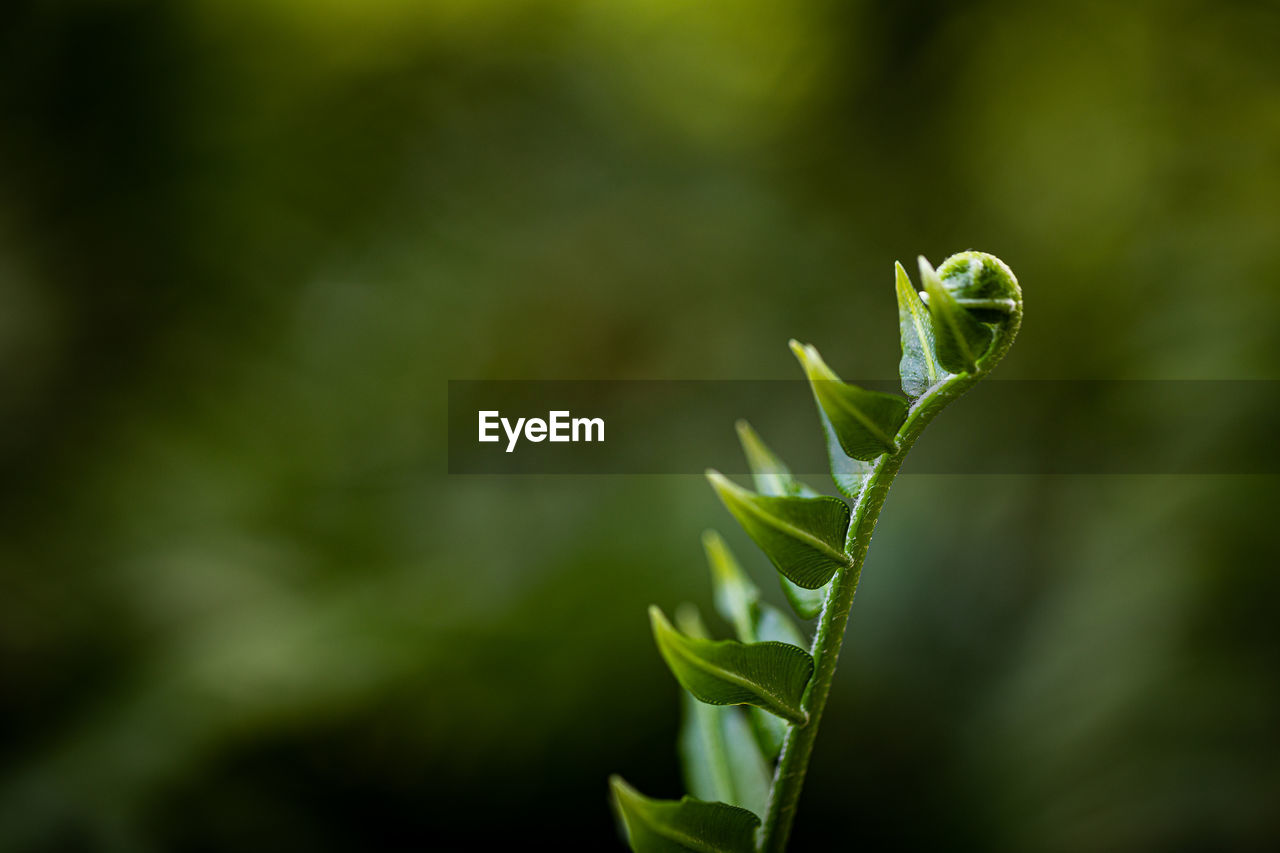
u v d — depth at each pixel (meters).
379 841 1.75
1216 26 2.34
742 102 3.15
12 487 2.21
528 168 3.09
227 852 1.69
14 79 2.26
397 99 2.86
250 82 2.51
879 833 1.66
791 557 0.42
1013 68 2.71
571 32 3.08
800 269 3.00
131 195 2.39
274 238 2.58
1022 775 1.53
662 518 2.02
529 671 1.75
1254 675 1.42
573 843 1.72
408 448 2.65
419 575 2.15
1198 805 1.32
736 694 0.42
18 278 2.28
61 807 1.66
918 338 0.42
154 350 2.43
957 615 1.90
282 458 2.50
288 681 1.77
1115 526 1.77
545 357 2.91
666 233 3.08
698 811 0.43
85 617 2.06
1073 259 2.38
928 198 2.90
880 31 2.88
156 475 2.33
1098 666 1.55
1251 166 2.18
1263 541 1.54
